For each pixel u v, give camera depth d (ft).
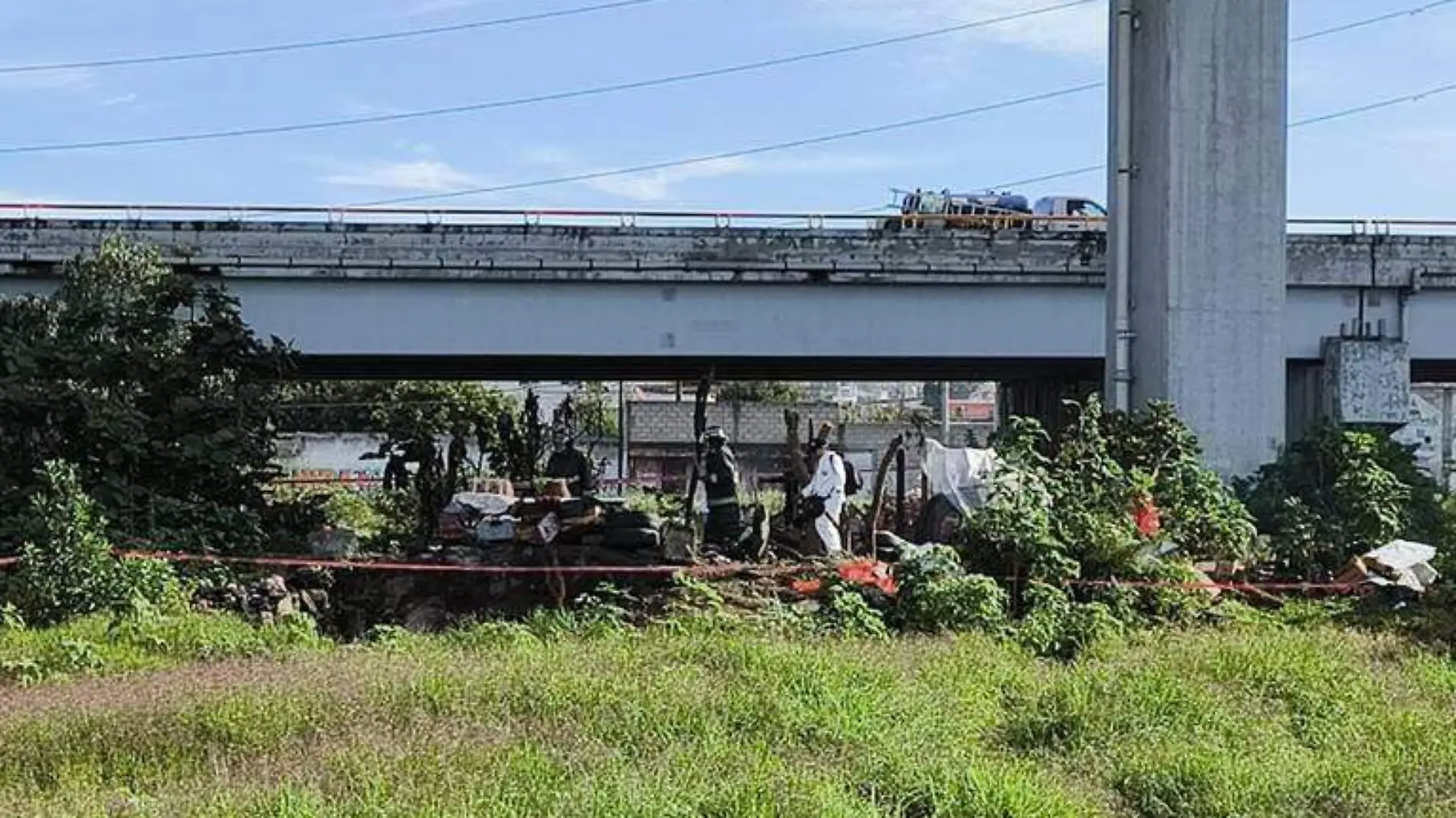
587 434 178.70
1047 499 63.98
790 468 79.25
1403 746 37.11
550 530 66.64
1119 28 82.99
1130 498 66.23
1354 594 63.93
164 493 73.36
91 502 63.10
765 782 29.30
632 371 132.05
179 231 103.45
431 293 107.14
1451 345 115.34
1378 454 79.66
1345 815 30.91
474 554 68.23
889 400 305.94
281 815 27.55
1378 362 111.75
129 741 34.35
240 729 34.86
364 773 30.32
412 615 64.23
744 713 36.09
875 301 111.14
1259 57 80.59
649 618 57.67
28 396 71.87
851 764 32.68
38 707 38.06
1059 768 34.68
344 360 114.73
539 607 61.87
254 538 71.41
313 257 104.68
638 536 66.54
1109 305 83.87
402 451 117.91
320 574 66.44
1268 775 33.37
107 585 56.75
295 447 184.75
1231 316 80.23
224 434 75.15
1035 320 112.06
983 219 116.88
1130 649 50.93
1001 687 43.50
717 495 71.36
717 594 59.52
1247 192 80.43
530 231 106.73
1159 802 32.17
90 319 78.48
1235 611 59.67
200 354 79.36
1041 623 54.90
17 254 101.71
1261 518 73.61
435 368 126.82
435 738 33.06
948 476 80.94
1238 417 80.18
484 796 28.50
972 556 62.75
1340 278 112.37
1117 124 83.10
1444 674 47.26
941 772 31.63
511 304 107.96
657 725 35.01
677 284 108.99
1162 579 61.21
